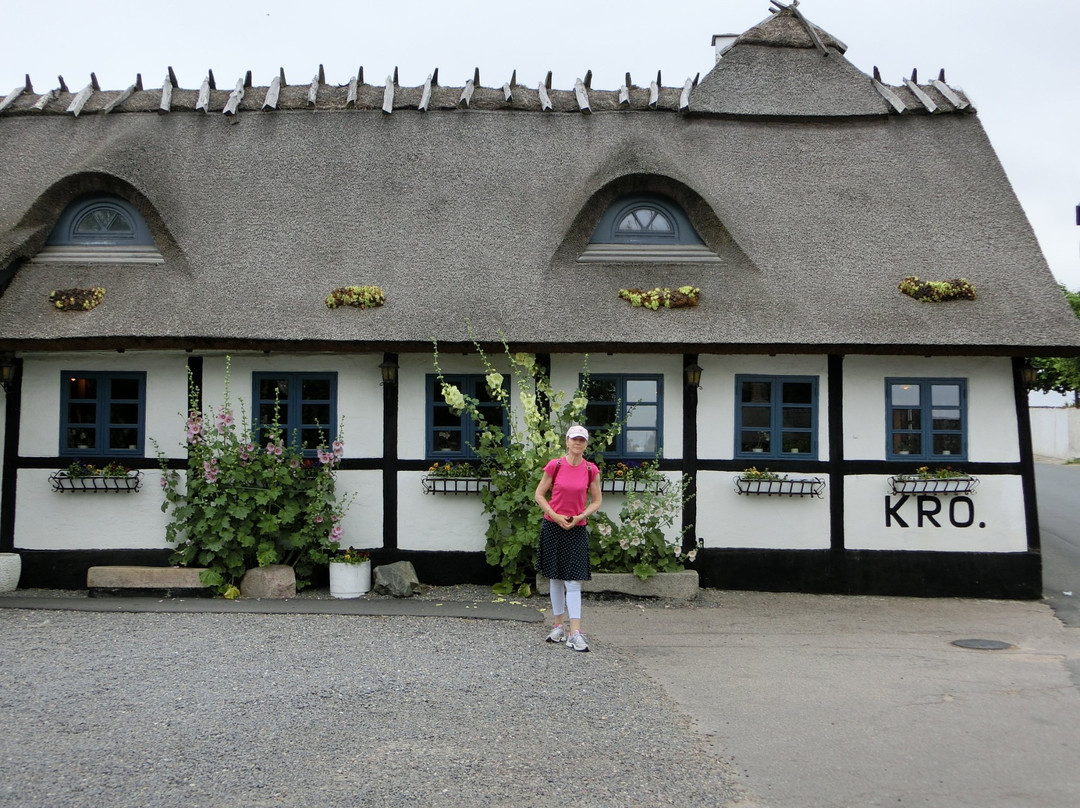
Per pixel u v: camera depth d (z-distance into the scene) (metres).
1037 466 26.16
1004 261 10.16
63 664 6.33
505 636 7.41
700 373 9.62
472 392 9.81
